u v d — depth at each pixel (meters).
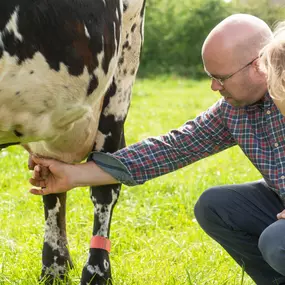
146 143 3.39
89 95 3.27
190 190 6.13
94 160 3.38
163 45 22.11
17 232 5.00
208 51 3.09
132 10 3.84
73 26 3.02
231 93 3.13
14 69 2.88
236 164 7.57
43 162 3.35
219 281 3.96
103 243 3.83
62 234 3.99
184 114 12.38
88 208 5.61
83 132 3.62
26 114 3.07
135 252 4.55
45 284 3.91
